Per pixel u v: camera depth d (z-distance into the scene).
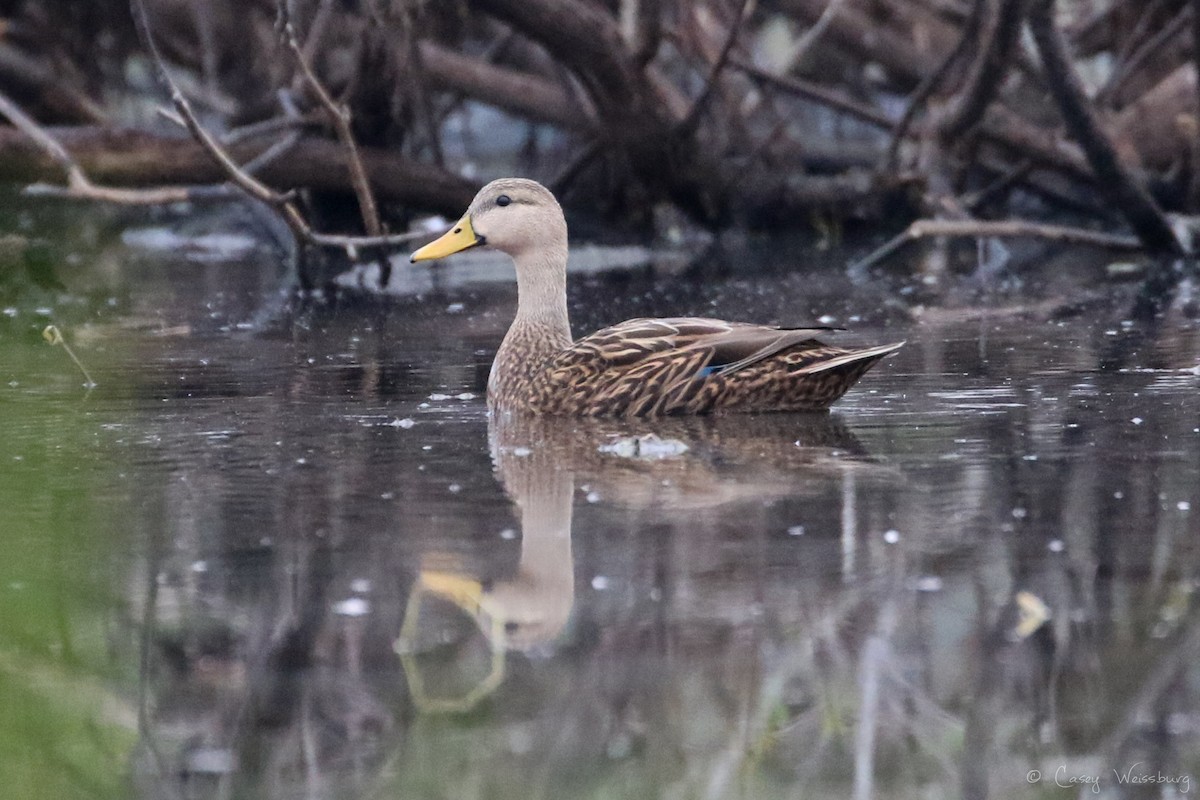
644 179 27.12
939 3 27.91
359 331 19.30
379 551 9.96
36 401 14.84
